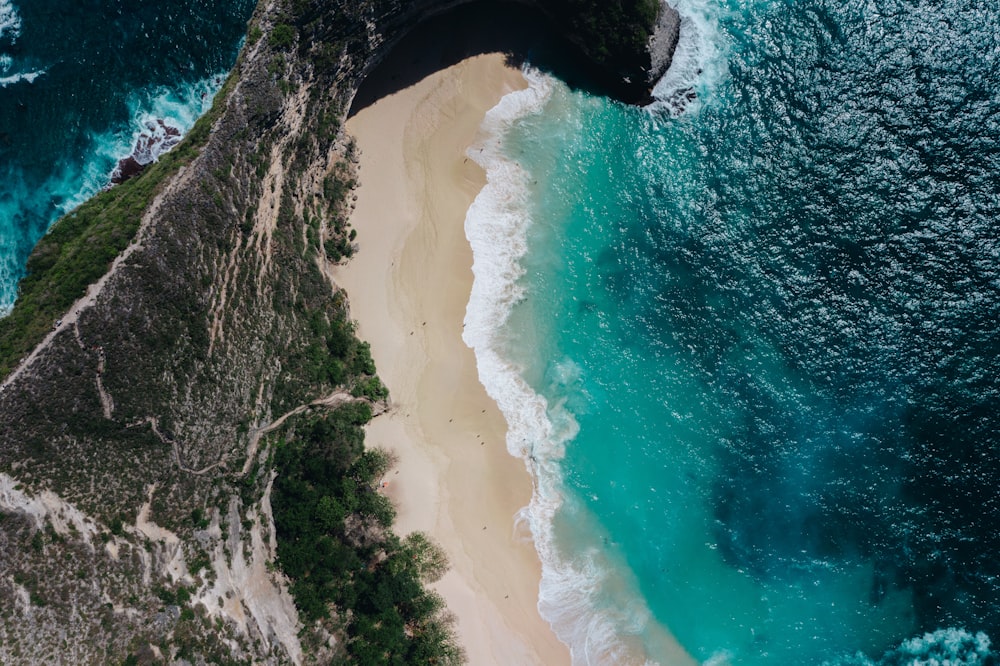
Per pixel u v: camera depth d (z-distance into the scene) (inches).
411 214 2418.8
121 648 1731.1
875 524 2393.0
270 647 1973.4
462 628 2235.5
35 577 1696.6
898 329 2436.0
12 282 2135.8
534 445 2380.7
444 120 2475.4
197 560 1919.3
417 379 2352.4
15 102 2222.0
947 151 2465.6
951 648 2345.0
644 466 2417.6
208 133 1998.0
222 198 1989.4
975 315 2413.9
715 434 2437.3
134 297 1861.5
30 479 1743.4
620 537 2378.2
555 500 2368.4
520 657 2262.6
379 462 2246.6
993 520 2369.6
